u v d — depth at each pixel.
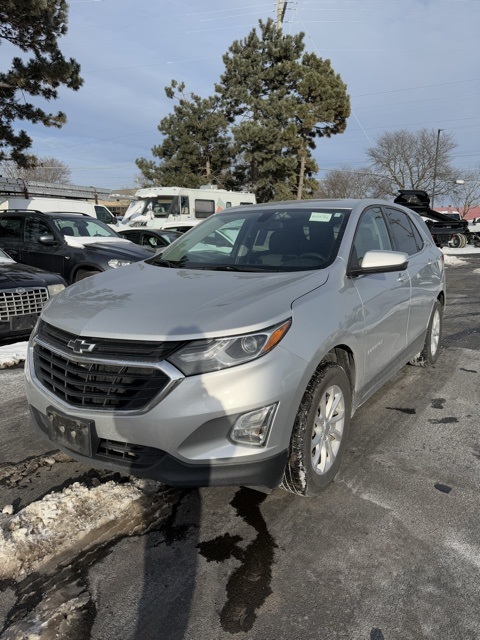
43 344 2.73
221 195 20.38
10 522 2.58
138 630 1.99
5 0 12.67
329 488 2.98
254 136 28.25
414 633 1.97
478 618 2.04
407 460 3.33
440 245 24.92
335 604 2.11
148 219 18.48
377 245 3.86
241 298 2.64
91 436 2.46
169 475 2.35
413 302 4.22
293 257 3.33
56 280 6.25
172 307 2.59
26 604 2.11
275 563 2.35
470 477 3.11
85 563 2.35
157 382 2.33
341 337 2.84
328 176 66.88
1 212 9.76
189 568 2.32
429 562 2.36
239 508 2.78
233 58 29.36
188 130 30.55
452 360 5.61
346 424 3.05
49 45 14.37
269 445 2.41
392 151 57.81
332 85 29.16
